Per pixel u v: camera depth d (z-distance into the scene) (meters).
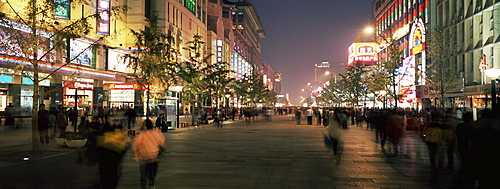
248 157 13.41
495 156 6.54
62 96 40.88
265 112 52.78
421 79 55.88
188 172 10.36
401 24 76.56
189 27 73.56
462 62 45.38
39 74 37.06
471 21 43.59
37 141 14.27
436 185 8.73
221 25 98.94
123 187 8.50
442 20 52.19
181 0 68.88
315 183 8.92
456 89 43.47
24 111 36.47
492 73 13.48
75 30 14.79
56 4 14.86
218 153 14.56
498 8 37.53
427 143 11.37
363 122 42.03
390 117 14.30
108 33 47.03
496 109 6.77
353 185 8.71
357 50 123.88
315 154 14.27
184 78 37.38
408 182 9.06
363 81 52.53
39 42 14.27
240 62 119.94
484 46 39.56
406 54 69.62
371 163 12.00
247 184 8.79
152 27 27.77
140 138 7.78
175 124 30.05
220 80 44.22
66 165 11.44
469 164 8.38
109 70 48.84
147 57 26.19
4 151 14.51
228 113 60.19
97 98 47.16
